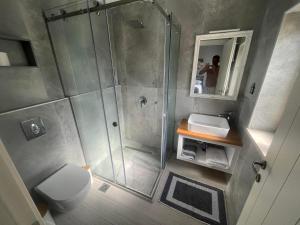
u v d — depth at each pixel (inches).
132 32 77.2
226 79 68.7
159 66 79.3
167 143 85.7
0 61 40.4
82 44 64.6
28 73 47.1
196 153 79.7
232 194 59.6
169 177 76.2
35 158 52.2
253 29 57.9
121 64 87.0
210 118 77.4
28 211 15.2
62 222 55.5
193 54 70.2
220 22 61.4
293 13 38.8
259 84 50.0
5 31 40.4
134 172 80.0
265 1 53.1
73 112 65.6
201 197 65.2
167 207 60.8
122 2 50.2
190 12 64.1
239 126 67.1
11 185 13.8
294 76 43.6
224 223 55.0
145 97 89.9
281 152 25.1
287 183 21.5
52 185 52.2
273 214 23.8
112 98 82.9
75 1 54.1
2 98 41.6
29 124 48.7
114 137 83.7
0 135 42.4
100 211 59.3
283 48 42.2
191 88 75.6
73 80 63.7
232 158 65.4
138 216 57.5
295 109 22.7
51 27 52.6
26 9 44.9
